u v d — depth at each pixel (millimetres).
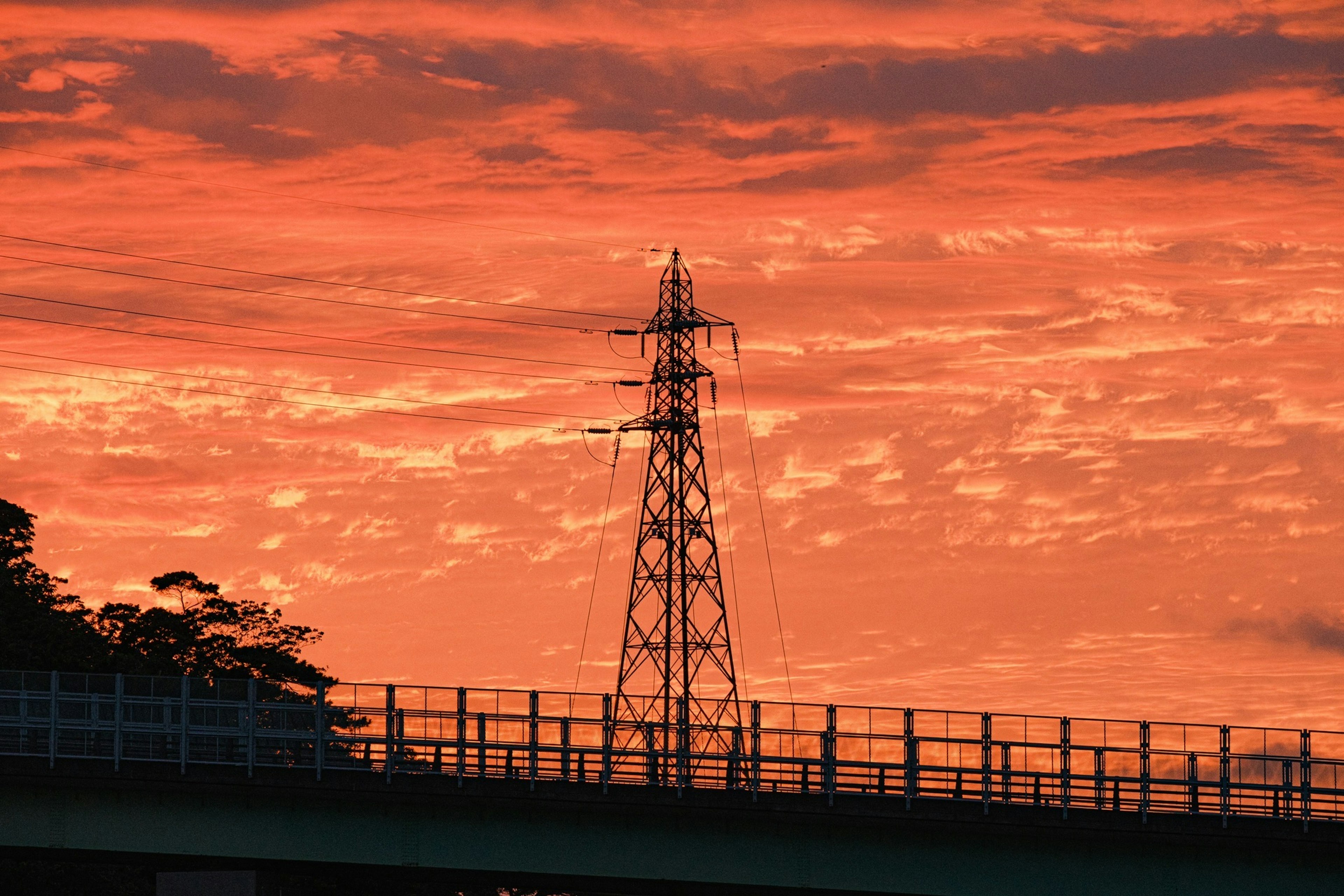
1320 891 119062
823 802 121625
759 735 123938
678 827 123562
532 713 126188
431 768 126875
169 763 129000
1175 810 120125
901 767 121875
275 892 176875
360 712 127625
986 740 121750
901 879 121500
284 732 128500
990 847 121125
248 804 128250
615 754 124625
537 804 124625
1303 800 119688
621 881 124000
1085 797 120750
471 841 125688
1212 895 119750
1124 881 120250
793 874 122312
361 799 126562
